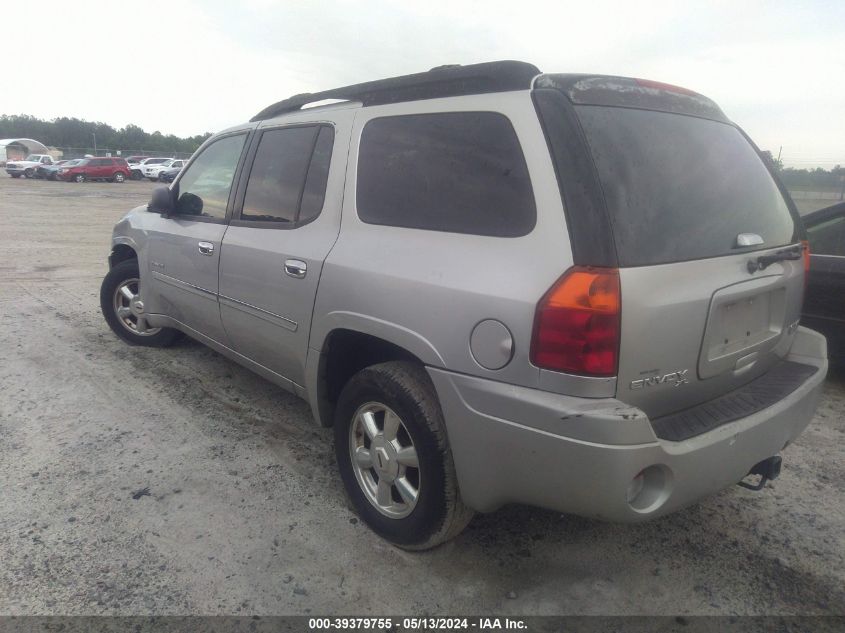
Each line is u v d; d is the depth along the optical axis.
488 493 2.26
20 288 7.45
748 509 3.06
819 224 4.75
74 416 3.90
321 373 2.98
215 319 3.86
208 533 2.77
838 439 3.83
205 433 3.72
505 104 2.28
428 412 2.40
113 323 5.22
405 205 2.60
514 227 2.16
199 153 4.25
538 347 2.01
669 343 2.11
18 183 32.38
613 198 2.04
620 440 1.92
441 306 2.27
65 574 2.48
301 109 3.44
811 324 4.64
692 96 2.67
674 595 2.46
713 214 2.36
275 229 3.27
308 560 2.61
